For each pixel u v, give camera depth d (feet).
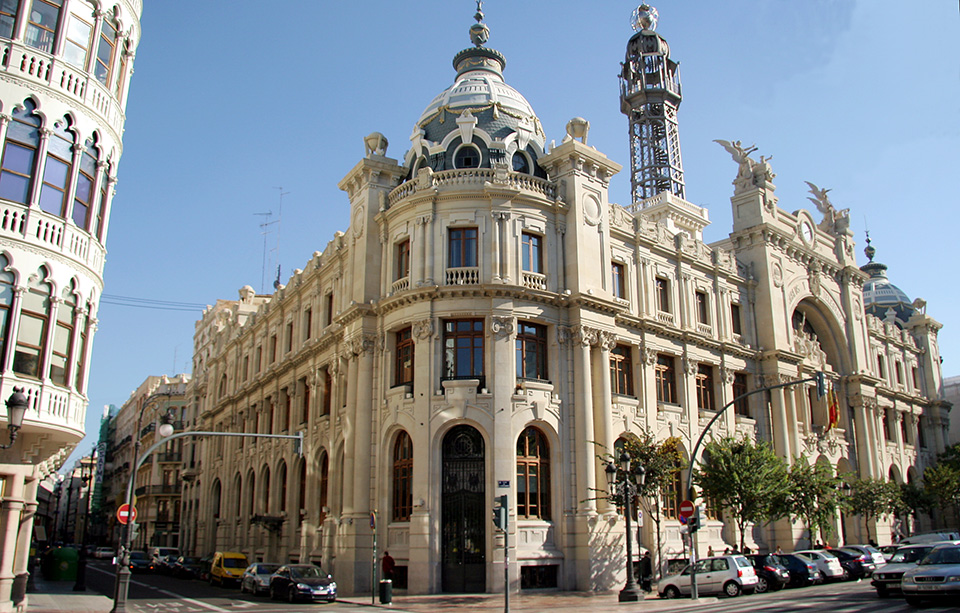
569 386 122.01
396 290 125.70
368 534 119.03
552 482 117.70
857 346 194.59
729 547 143.33
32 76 73.77
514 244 122.31
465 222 122.31
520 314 118.73
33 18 75.31
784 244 176.35
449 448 115.03
